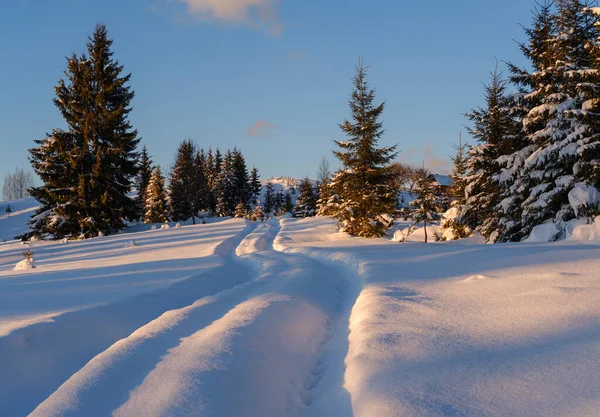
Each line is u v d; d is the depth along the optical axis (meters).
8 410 3.19
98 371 3.16
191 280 8.38
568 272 6.37
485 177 21.08
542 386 2.56
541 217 15.02
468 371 2.90
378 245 15.36
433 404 2.46
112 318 5.34
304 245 18.06
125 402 2.68
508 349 3.27
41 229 31.89
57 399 2.74
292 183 134.88
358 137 25.77
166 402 2.62
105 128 32.75
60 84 33.00
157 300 6.59
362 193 25.42
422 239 24.98
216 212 68.69
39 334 4.23
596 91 12.83
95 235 31.53
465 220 21.97
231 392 2.85
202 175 55.81
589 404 2.26
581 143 12.87
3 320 4.80
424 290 6.12
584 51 14.62
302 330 4.91
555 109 14.25
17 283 8.30
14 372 3.58
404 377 2.90
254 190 85.06
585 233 11.14
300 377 3.72
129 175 35.97
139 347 3.74
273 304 5.49
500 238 17.80
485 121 22.00
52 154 32.12
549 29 16.80
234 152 76.69
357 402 2.73
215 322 4.73
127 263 12.34
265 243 22.64
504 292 5.45
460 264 8.65
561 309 4.28
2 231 54.06
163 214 54.28
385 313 4.77
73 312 5.06
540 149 14.60
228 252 18.19
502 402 2.41
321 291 7.34
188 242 20.45
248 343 3.82
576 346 3.18
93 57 34.00
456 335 3.78
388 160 25.64
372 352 3.46
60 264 13.73
